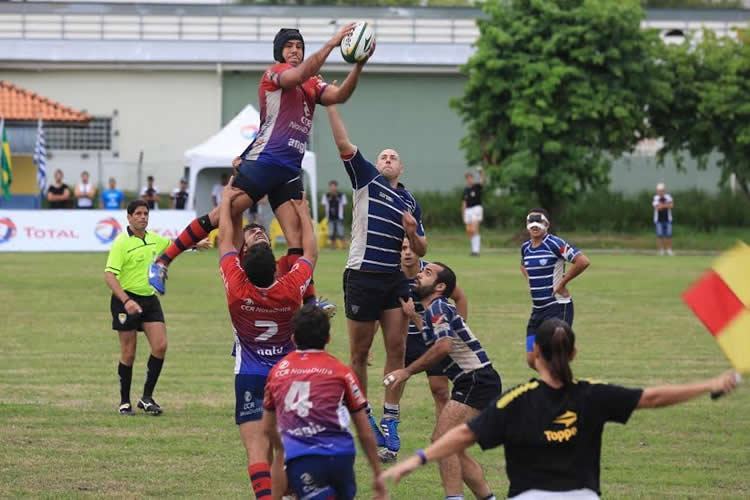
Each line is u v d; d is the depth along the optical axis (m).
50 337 42.56
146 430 27.66
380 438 25.56
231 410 30.12
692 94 107.19
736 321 14.55
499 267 75.00
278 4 122.31
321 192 115.94
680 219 116.12
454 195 116.75
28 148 103.25
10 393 31.94
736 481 23.55
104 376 34.84
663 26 126.56
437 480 23.75
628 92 101.69
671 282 66.06
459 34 124.06
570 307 32.16
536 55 100.81
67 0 121.19
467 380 20.92
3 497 21.58
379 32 123.12
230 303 19.50
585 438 14.53
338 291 57.03
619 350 40.62
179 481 23.00
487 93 102.12
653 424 28.98
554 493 14.35
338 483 16.67
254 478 19.28
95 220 84.00
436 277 21.22
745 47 106.81
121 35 120.81
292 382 16.70
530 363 19.34
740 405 31.41
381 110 121.88
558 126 100.06
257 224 23.42
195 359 38.12
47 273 65.31
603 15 99.88
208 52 120.06
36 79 119.12
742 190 118.38
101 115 119.44
